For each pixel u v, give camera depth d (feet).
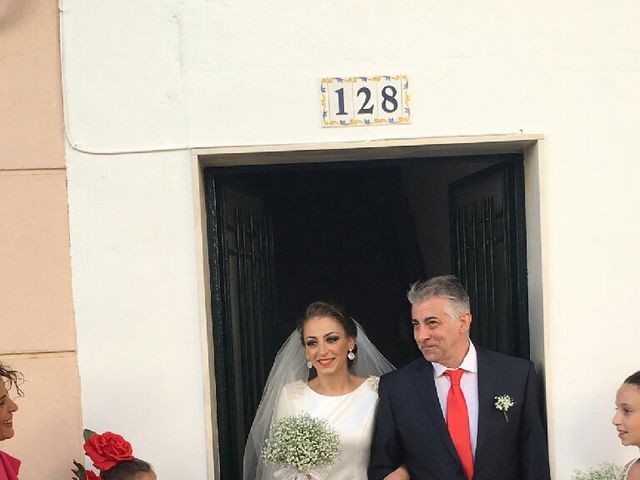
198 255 11.80
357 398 12.28
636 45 12.09
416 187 20.95
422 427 11.50
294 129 11.89
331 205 23.44
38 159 11.72
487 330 13.96
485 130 12.02
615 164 12.10
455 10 11.97
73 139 11.74
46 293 11.73
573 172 12.08
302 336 12.35
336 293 22.79
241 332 13.60
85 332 11.75
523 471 11.62
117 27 11.76
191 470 11.82
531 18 12.01
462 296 11.53
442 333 11.34
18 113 11.70
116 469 10.33
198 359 11.82
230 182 13.35
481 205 14.14
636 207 12.14
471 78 12.00
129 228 11.78
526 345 12.64
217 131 11.84
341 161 12.86
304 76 11.88
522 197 12.68
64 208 11.75
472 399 11.66
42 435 11.71
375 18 11.93
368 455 12.11
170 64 11.81
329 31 11.90
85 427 11.74
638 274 12.14
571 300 12.08
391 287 22.84
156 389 11.80
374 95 11.91
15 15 11.68
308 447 10.89
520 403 11.51
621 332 12.12
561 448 12.05
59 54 11.75
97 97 11.75
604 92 12.09
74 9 11.73
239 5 11.84
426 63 11.96
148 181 11.80
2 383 10.21
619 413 10.85
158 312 11.80
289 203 23.34
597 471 11.11
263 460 12.23
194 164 11.80
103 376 11.76
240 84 11.84
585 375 12.09
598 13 12.07
